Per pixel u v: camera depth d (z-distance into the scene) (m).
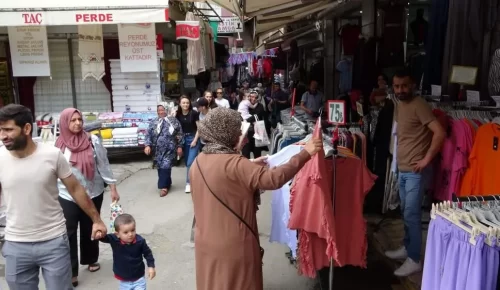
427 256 2.96
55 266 3.22
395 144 4.84
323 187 3.27
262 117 8.75
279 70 19.23
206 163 2.91
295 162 2.85
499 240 2.43
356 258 3.72
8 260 3.18
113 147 10.06
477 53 5.15
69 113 4.32
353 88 8.86
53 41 10.60
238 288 2.90
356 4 9.49
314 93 10.57
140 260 3.85
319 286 4.39
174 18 11.61
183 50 14.15
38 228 3.14
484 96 5.16
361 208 3.68
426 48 5.71
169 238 5.82
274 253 5.23
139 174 9.44
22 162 3.09
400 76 4.15
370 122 6.04
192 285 4.57
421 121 4.09
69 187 3.34
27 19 8.80
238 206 2.86
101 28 10.15
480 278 2.48
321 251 3.60
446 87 5.32
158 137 7.71
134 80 10.55
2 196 3.28
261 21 10.54
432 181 4.73
